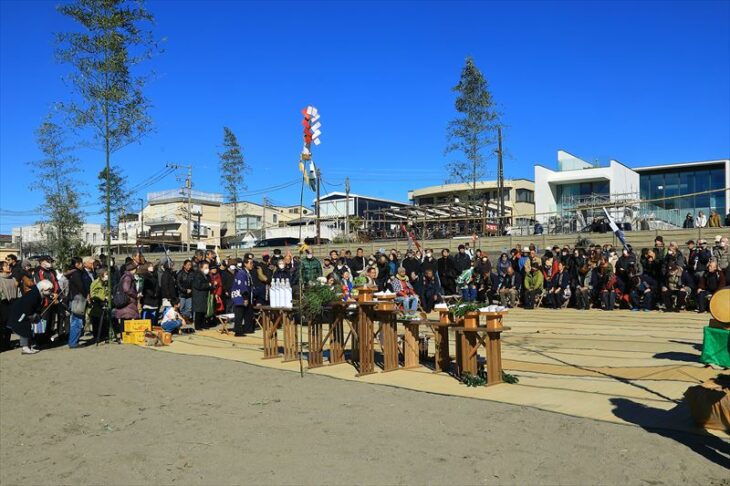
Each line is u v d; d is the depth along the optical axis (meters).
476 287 19.92
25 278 14.40
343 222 51.56
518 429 6.32
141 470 5.58
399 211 38.16
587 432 6.09
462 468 5.24
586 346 11.55
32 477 5.55
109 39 14.97
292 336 11.37
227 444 6.24
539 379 8.85
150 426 7.13
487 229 34.06
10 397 9.17
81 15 14.77
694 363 9.41
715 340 6.12
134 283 15.17
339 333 10.90
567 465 5.21
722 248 16.38
